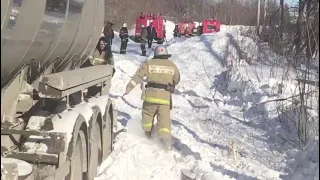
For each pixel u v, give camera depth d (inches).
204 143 346.9
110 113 301.1
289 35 503.2
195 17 2583.7
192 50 825.5
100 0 295.0
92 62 327.3
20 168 163.3
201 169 279.0
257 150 328.8
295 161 294.4
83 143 216.4
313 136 322.7
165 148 323.9
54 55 214.5
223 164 288.7
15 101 186.4
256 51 733.9
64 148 181.6
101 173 254.4
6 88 179.0
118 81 641.6
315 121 336.2
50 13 186.9
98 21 292.0
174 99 566.6
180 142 339.0
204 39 906.1
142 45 1013.2
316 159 285.4
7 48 155.4
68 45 230.7
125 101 531.2
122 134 341.1
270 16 802.8
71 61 262.2
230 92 589.3
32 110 195.0
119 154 284.5
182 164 295.3
